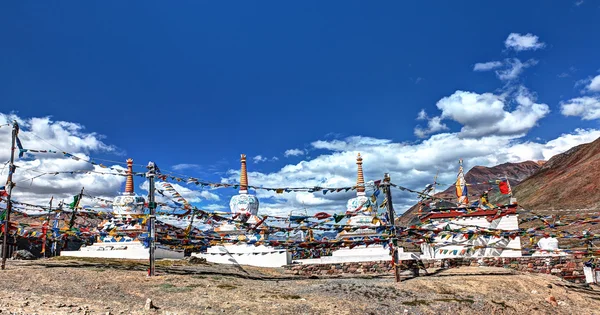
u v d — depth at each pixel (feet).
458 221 93.97
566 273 88.63
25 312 39.27
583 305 63.72
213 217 73.87
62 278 61.41
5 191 69.21
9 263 75.00
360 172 110.01
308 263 92.58
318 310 49.98
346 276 84.17
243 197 107.86
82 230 75.41
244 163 112.88
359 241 74.28
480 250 91.86
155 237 71.20
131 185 107.76
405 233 74.38
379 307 53.21
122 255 95.09
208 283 63.62
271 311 48.39
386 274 87.61
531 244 87.45
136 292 55.88
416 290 62.49
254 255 96.68
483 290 63.98
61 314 39.93
